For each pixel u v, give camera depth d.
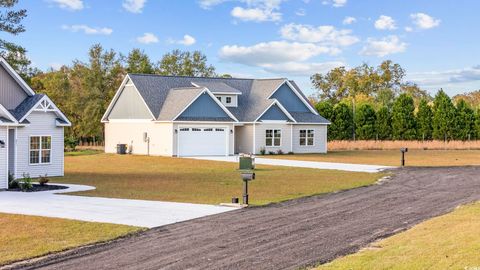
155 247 11.94
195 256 11.05
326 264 10.01
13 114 27.38
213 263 10.48
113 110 49.66
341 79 96.88
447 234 11.98
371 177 28.70
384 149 59.47
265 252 11.34
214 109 46.12
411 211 16.66
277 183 25.78
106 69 69.69
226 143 46.28
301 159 43.03
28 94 29.20
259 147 48.69
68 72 71.62
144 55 72.81
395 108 63.50
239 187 24.14
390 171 32.34
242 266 10.22
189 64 78.81
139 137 46.94
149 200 19.69
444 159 42.91
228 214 16.48
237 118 48.91
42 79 72.38
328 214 16.33
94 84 68.56
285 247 11.79
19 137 27.77
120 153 47.06
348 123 63.16
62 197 20.44
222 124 46.09
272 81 52.69
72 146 54.91
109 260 10.84
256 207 18.00
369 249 11.27
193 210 17.27
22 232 13.55
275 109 49.62
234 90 49.56
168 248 11.82
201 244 12.19
